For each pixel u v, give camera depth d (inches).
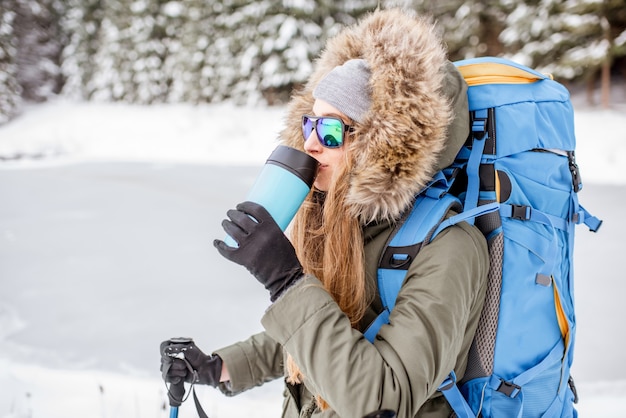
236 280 204.1
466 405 43.1
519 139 46.7
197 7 985.5
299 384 49.8
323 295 38.9
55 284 200.8
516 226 45.2
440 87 42.2
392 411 34.2
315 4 871.1
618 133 526.0
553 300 46.0
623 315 155.6
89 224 316.2
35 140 930.7
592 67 642.8
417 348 37.0
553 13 668.1
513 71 49.0
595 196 348.2
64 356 134.6
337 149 44.9
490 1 767.7
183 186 458.3
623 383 112.0
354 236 42.6
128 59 1133.7
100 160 731.4
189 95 1013.8
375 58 42.6
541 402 45.9
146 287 195.9
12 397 104.1
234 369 52.9
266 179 40.9
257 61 917.2
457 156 48.9
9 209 370.9
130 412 99.3
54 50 1350.9
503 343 44.4
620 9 618.2
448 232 41.2
